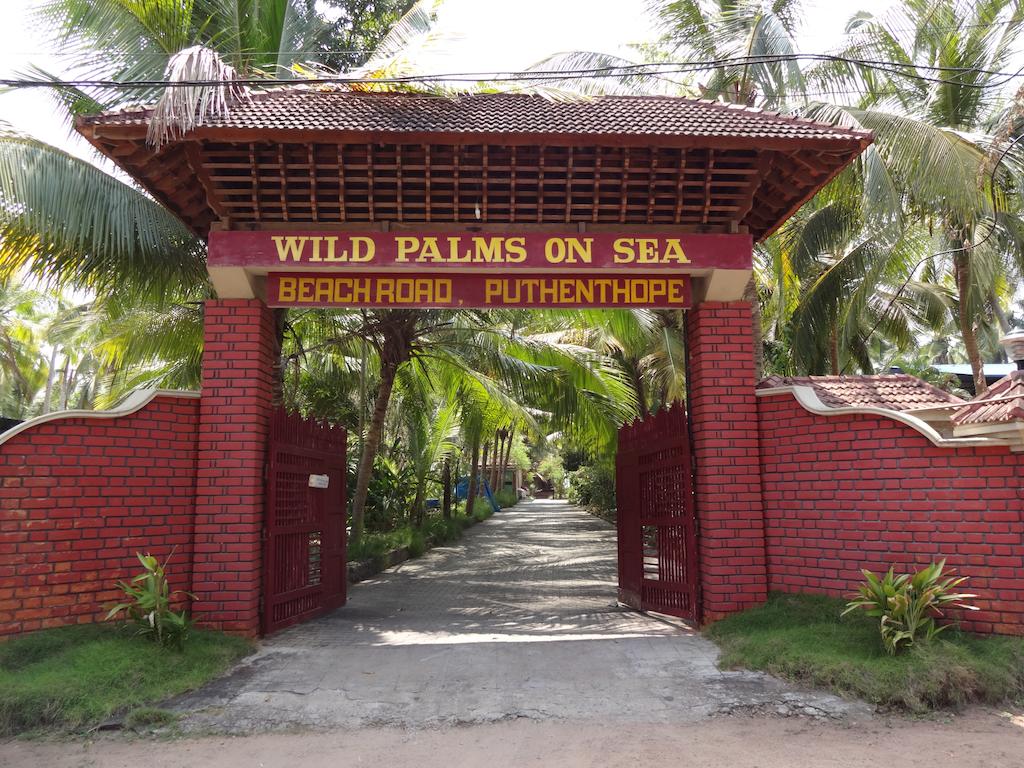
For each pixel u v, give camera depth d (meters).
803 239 12.32
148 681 5.37
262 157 6.78
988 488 5.86
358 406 17.88
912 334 21.81
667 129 6.72
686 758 4.23
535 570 13.98
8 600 5.90
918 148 8.95
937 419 7.29
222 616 6.79
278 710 5.08
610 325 12.90
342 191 6.98
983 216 11.75
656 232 7.34
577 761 4.22
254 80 6.50
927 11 10.97
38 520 6.11
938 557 6.02
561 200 7.30
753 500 7.20
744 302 7.48
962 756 4.19
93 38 8.58
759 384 7.67
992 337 25.75
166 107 6.05
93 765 4.26
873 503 6.43
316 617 8.37
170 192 7.21
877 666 5.20
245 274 7.08
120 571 6.47
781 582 7.02
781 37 9.89
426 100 7.36
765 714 4.90
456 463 28.88
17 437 6.12
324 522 8.78
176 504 6.88
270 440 7.34
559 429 16.11
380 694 5.40
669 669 5.89
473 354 15.59
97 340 13.98
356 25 13.09
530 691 5.43
